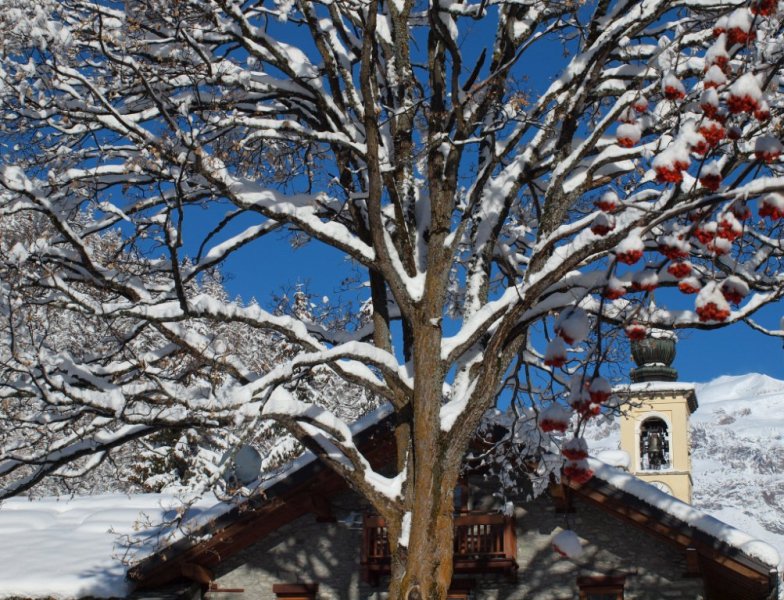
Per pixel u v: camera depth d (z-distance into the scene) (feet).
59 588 55.42
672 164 22.79
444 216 44.73
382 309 51.24
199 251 48.78
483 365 41.83
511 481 54.24
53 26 42.55
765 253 41.24
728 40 22.72
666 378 96.02
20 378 44.24
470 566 55.62
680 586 55.26
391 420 55.52
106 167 46.68
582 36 48.11
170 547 56.03
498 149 50.08
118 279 45.42
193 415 42.80
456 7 47.21
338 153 49.47
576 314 24.45
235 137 51.65
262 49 48.21
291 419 44.06
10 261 42.19
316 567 59.21
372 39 41.65
